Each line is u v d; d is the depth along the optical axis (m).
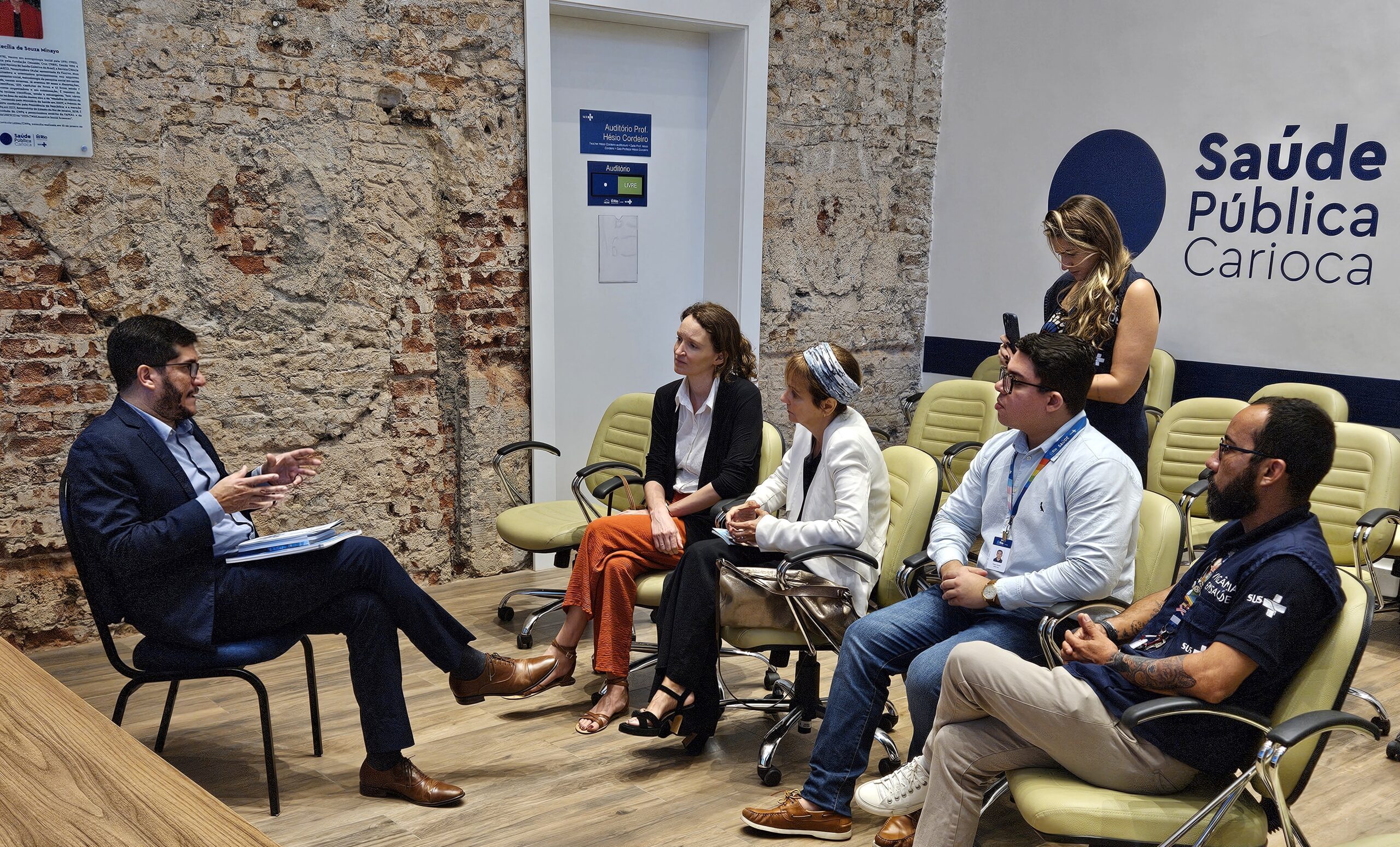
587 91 4.89
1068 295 3.17
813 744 3.06
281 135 3.92
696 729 2.94
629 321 5.24
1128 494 2.33
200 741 3.00
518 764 2.90
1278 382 4.70
